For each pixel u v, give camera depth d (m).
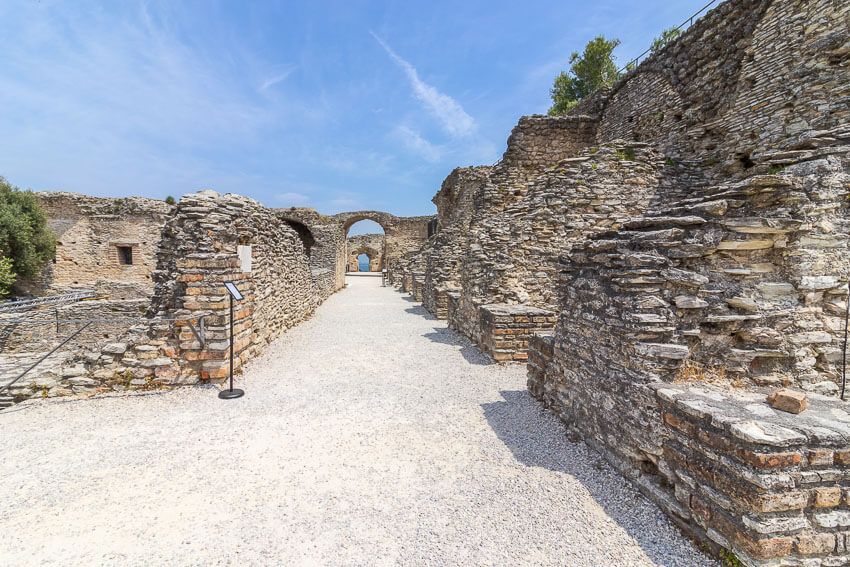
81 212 19.75
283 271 11.16
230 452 4.42
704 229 3.87
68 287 19.34
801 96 7.98
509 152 14.19
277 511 3.40
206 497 3.59
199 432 4.91
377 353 9.13
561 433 4.86
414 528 3.18
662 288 3.77
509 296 9.44
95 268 20.06
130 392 6.17
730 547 2.63
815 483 2.53
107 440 4.68
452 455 4.38
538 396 5.96
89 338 11.90
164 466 4.11
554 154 14.23
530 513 3.36
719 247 3.86
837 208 4.09
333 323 13.58
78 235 19.73
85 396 6.00
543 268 9.63
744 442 2.58
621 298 3.91
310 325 13.12
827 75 7.56
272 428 5.06
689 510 3.02
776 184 3.87
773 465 2.48
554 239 9.75
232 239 7.10
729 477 2.67
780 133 8.41
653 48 13.10
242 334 7.25
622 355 3.88
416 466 4.14
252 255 8.01
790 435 2.53
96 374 6.14
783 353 3.87
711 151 10.13
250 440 4.72
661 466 3.36
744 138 9.21
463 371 7.65
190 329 6.38
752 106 9.02
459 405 5.88
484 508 3.44
